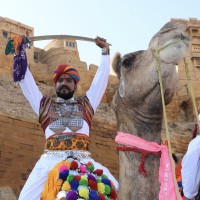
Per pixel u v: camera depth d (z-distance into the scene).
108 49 5.99
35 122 23.58
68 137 5.19
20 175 21.58
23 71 5.46
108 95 30.52
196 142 4.57
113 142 26.50
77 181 4.62
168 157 4.77
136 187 4.80
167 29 4.88
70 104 5.47
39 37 5.68
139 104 5.16
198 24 37.03
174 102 32.91
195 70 34.72
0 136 21.77
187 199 4.61
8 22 37.28
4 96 23.64
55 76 5.64
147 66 5.12
